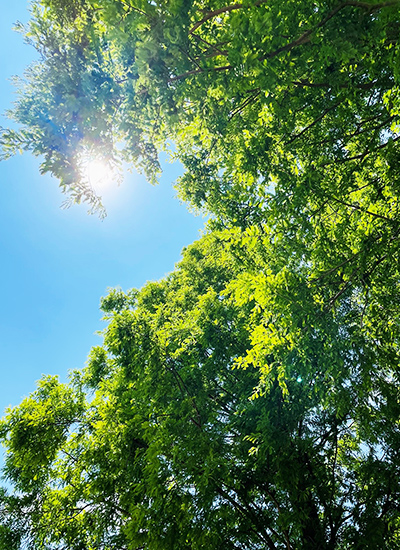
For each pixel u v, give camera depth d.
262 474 7.96
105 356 12.97
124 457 9.34
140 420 9.18
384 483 6.80
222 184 8.84
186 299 14.03
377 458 7.30
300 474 7.42
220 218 9.30
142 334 9.74
